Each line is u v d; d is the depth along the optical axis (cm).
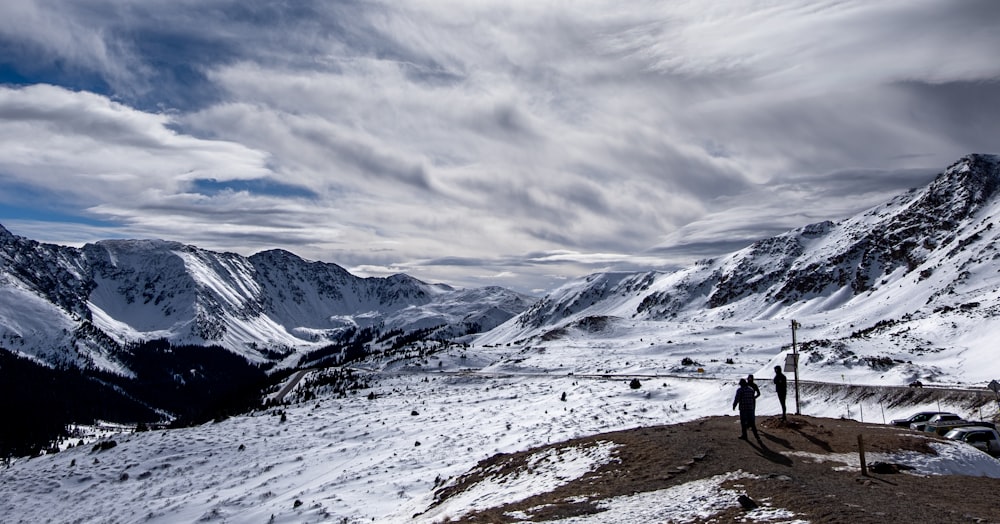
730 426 2808
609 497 1944
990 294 10481
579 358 10862
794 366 3188
